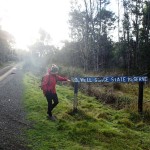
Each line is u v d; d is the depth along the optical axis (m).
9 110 9.68
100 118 9.39
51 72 9.05
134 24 40.91
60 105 10.80
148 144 7.38
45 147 6.50
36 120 8.63
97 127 8.09
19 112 9.61
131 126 8.87
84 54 33.28
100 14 35.44
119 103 11.91
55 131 7.70
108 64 46.50
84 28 36.28
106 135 7.62
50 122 8.53
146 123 9.26
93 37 33.94
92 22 33.28
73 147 6.61
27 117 8.96
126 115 9.90
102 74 23.23
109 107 11.61
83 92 14.91
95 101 12.68
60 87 17.41
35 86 18.22
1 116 8.56
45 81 8.95
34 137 7.10
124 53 42.97
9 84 18.31
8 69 43.28
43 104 11.07
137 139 7.64
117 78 9.98
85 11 34.19
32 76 28.75
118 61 45.62
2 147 6.06
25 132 7.40
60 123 8.34
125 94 14.07
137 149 6.91
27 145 6.49
